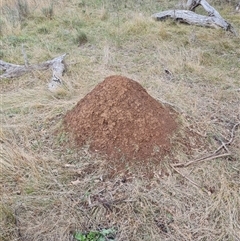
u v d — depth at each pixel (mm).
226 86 3596
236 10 5785
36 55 4332
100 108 2691
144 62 4109
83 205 2238
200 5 5691
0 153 2592
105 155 2547
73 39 4707
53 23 5340
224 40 4590
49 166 2521
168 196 2299
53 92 3449
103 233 2064
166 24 5180
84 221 2139
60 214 2178
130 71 3891
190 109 3135
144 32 4875
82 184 2377
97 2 6160
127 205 2229
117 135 2580
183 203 2258
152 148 2545
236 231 2082
